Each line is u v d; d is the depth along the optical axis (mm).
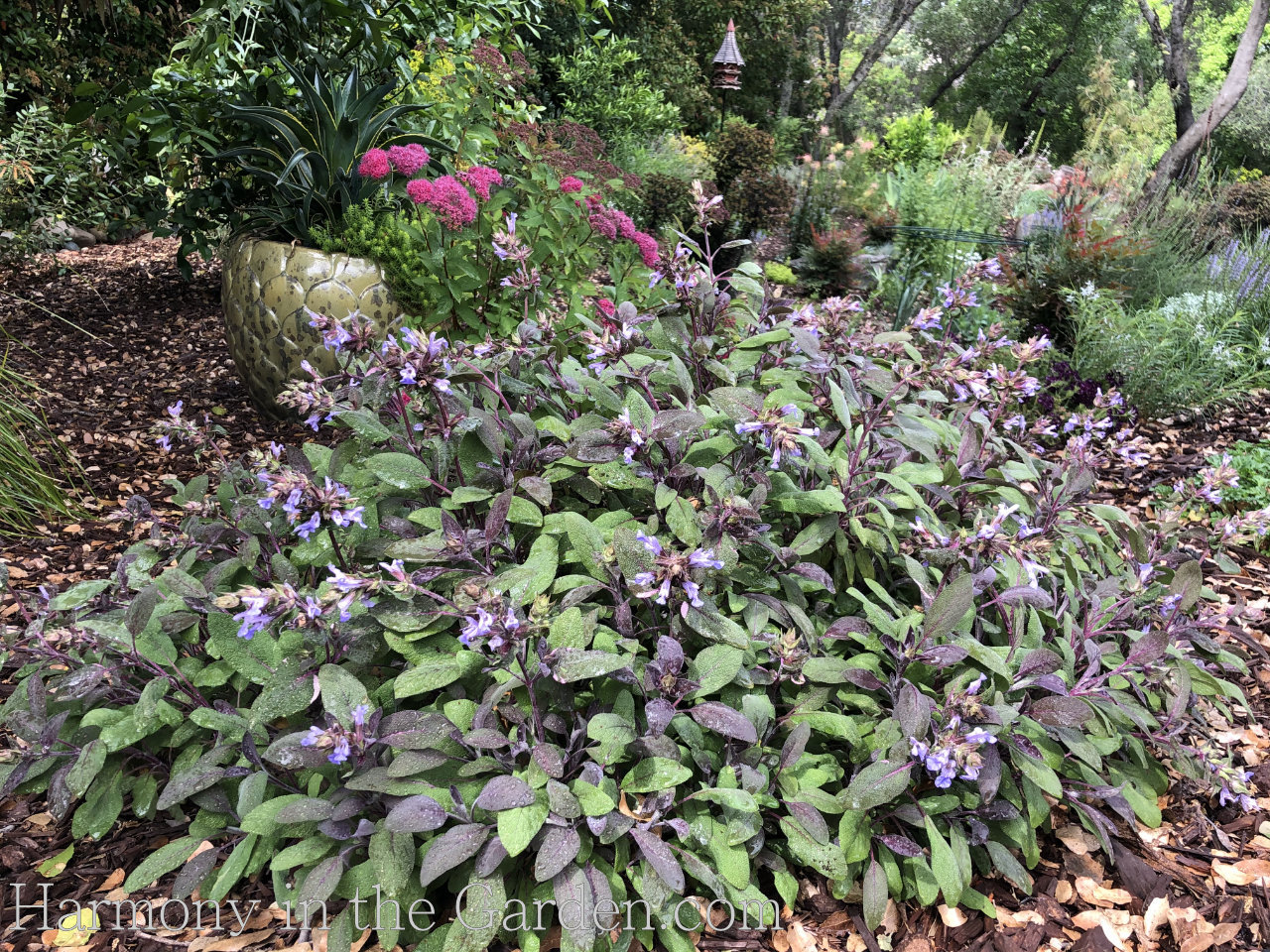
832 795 1689
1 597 2137
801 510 1900
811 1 16938
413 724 1606
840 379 2078
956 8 22484
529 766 1550
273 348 3818
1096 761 1740
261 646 1780
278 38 4801
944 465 2227
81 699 1864
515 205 3953
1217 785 1979
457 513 2021
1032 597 1834
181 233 5461
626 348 2098
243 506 1997
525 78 5238
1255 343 5742
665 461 1937
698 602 1530
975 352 2057
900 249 7844
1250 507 3807
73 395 4418
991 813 1702
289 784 1711
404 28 5105
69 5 6430
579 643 1617
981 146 11078
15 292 6203
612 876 1542
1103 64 18047
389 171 3576
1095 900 1770
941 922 1705
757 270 2404
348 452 2014
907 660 1721
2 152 6367
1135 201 7426
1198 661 2164
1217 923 1731
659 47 14344
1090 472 2172
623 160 9742
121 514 2127
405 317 3781
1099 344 5340
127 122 4938
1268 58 16750
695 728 1675
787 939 1628
